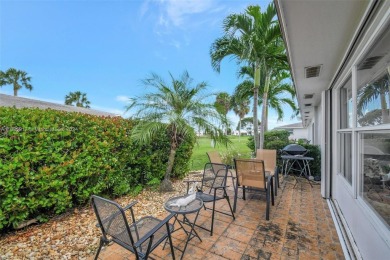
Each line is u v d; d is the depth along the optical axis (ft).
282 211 11.17
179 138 14.61
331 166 13.17
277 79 28.76
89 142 11.10
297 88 15.06
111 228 5.86
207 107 14.01
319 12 6.15
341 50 8.64
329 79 12.65
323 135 13.73
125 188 13.20
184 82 14.42
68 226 9.49
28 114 9.14
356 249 7.41
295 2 5.74
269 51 19.80
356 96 7.89
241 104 31.07
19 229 9.05
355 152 7.80
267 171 13.01
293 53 8.99
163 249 7.73
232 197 13.47
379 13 5.31
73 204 11.25
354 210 7.92
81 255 7.47
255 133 23.31
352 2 5.67
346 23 6.65
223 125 13.92
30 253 7.55
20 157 8.40
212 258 7.20
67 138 10.32
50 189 9.48
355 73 7.92
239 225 9.55
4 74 70.44
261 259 7.14
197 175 20.71
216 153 15.49
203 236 8.61
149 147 15.12
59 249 7.81
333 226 9.45
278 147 21.20
